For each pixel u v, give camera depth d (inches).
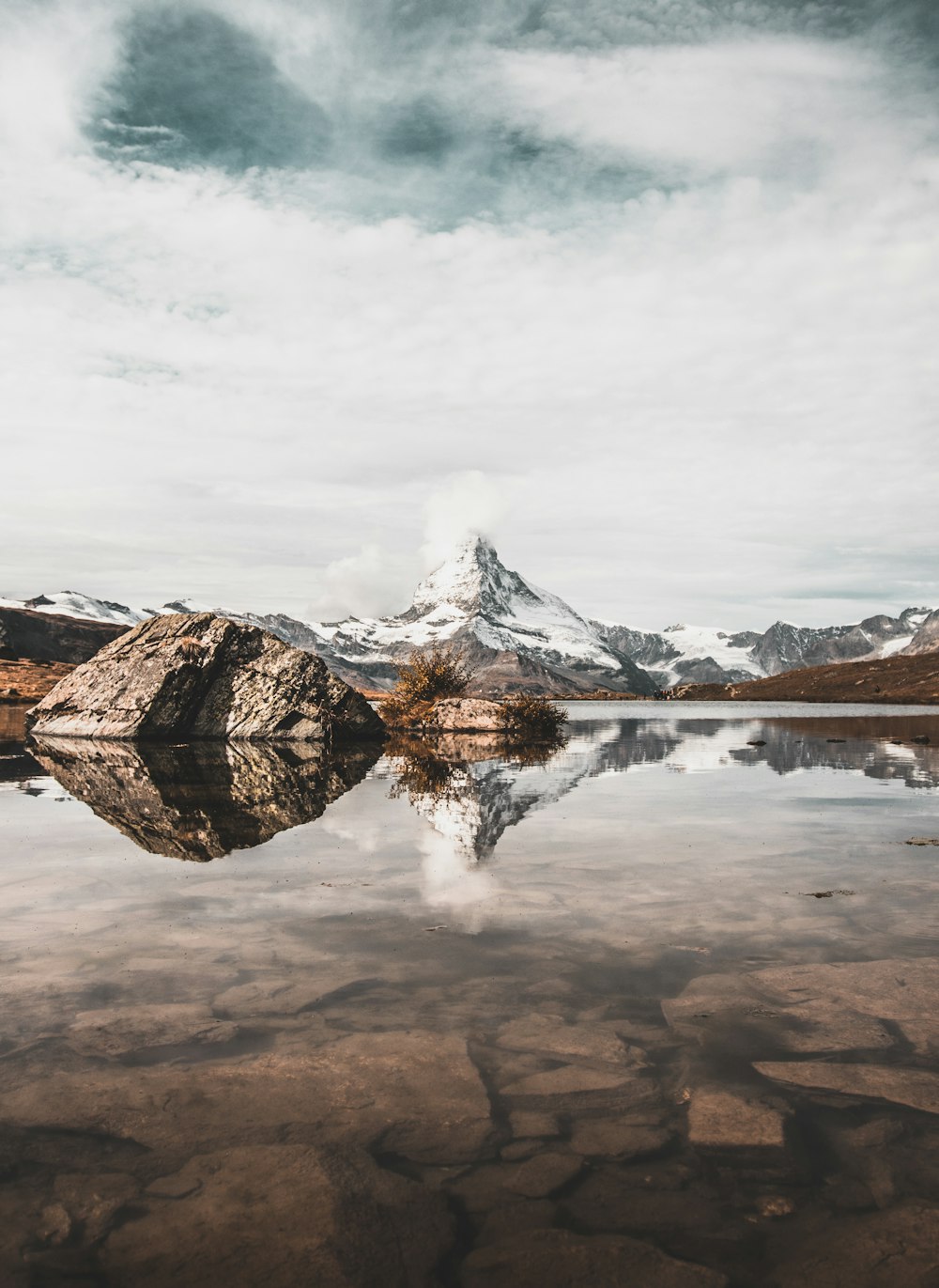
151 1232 144.6
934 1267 135.5
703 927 308.5
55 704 1700.3
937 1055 206.8
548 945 287.6
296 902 346.0
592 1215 149.6
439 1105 184.1
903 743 1499.8
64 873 401.7
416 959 273.3
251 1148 168.6
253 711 1611.7
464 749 1368.1
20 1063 201.6
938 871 402.3
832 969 263.9
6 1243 141.8
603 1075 196.7
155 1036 216.5
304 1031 220.1
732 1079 195.2
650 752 1284.4
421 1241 142.7
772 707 6210.6
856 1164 162.9
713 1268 136.1
